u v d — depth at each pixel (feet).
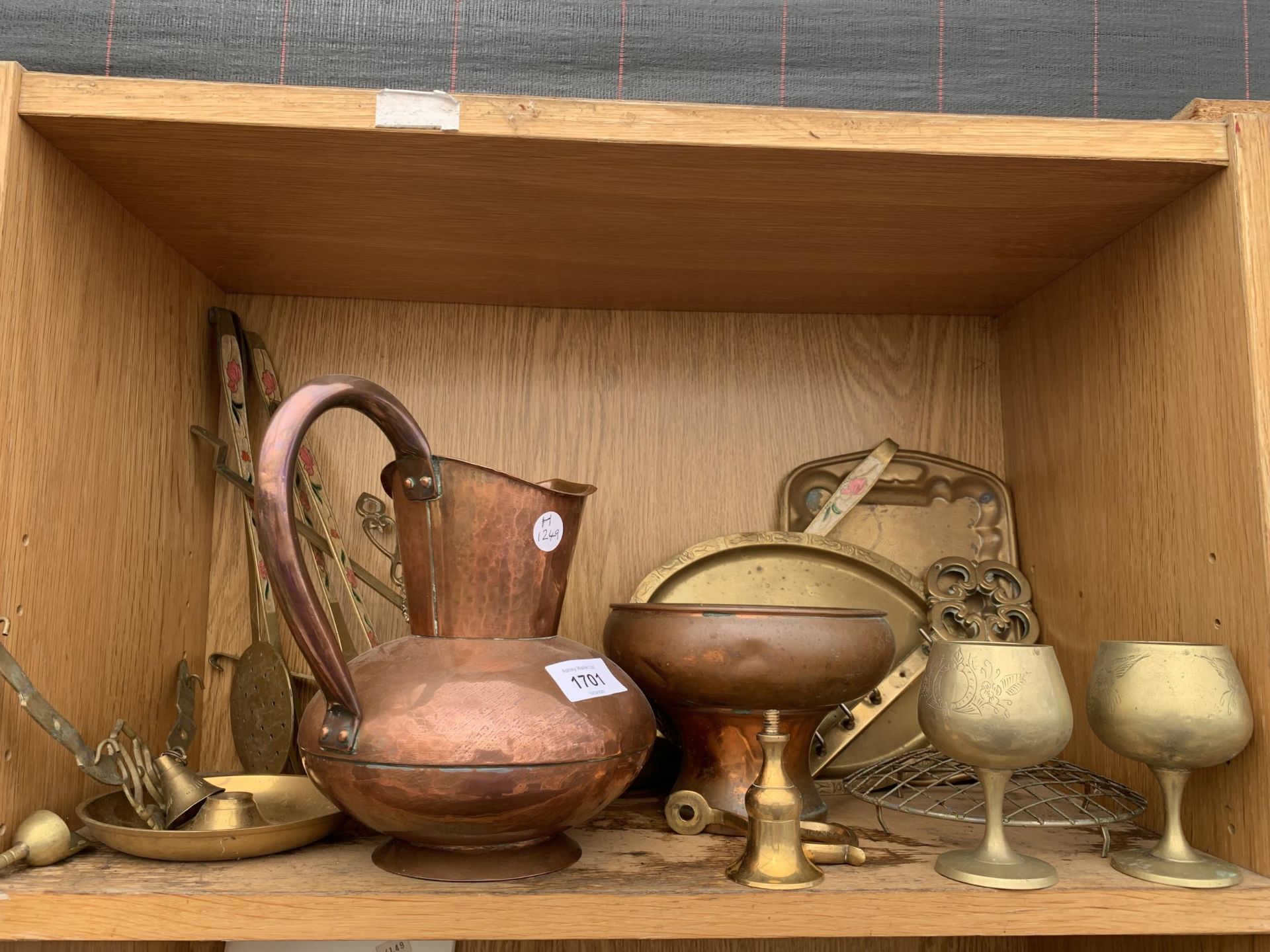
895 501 3.62
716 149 2.36
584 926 2.12
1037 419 3.45
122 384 2.77
